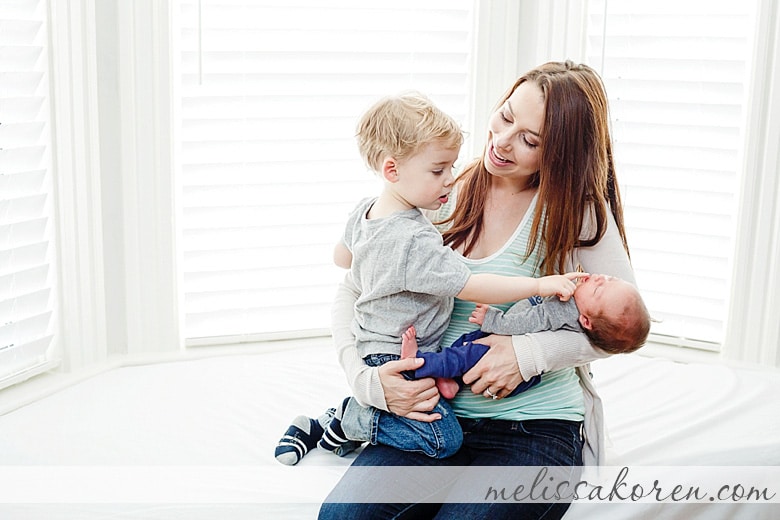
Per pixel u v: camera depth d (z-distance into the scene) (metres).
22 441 1.92
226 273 2.62
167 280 2.54
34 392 2.22
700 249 2.68
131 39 2.38
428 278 1.61
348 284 1.89
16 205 2.21
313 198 2.68
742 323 2.63
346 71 2.65
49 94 2.26
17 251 2.21
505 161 1.71
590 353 1.68
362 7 2.63
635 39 2.65
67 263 2.34
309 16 2.59
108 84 2.40
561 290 1.62
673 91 2.64
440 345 1.75
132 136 2.43
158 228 2.50
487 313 1.70
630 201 2.71
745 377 2.36
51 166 2.29
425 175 1.65
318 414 2.08
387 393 1.66
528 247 1.74
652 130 2.68
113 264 2.49
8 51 2.15
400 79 2.70
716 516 1.78
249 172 2.60
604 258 1.76
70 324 2.36
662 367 2.42
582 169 1.69
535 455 1.67
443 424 1.67
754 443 1.92
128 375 2.33
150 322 2.54
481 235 1.79
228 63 2.54
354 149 2.69
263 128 2.60
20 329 2.24
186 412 2.08
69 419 2.04
